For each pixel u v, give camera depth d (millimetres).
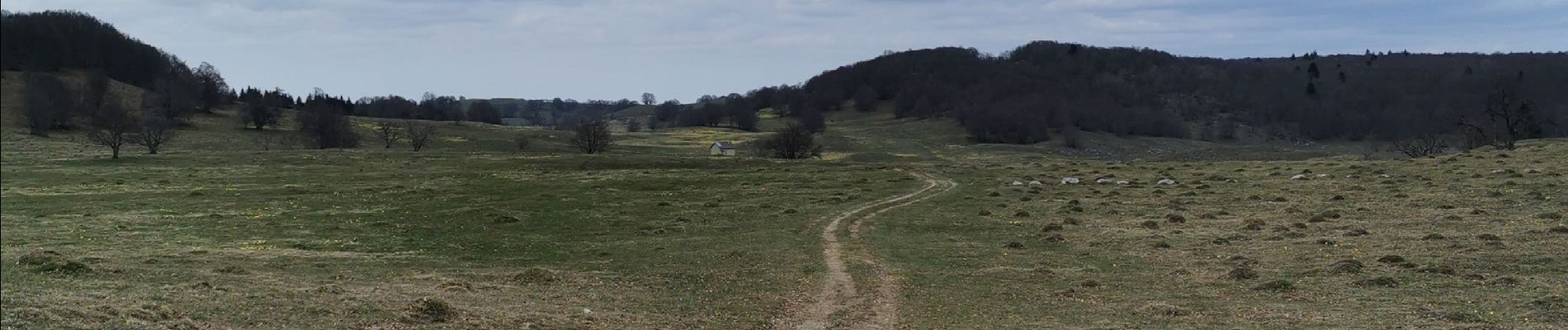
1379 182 60906
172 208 58375
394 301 25672
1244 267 33812
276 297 25234
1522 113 107812
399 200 63719
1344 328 24469
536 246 43594
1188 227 46219
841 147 198250
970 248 42062
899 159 165875
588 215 55625
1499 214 44531
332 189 71000
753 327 25844
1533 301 26500
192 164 85500
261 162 90125
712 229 50250
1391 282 30297
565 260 39375
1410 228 42312
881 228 49844
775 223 52344
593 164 93188
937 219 52969
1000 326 25812
